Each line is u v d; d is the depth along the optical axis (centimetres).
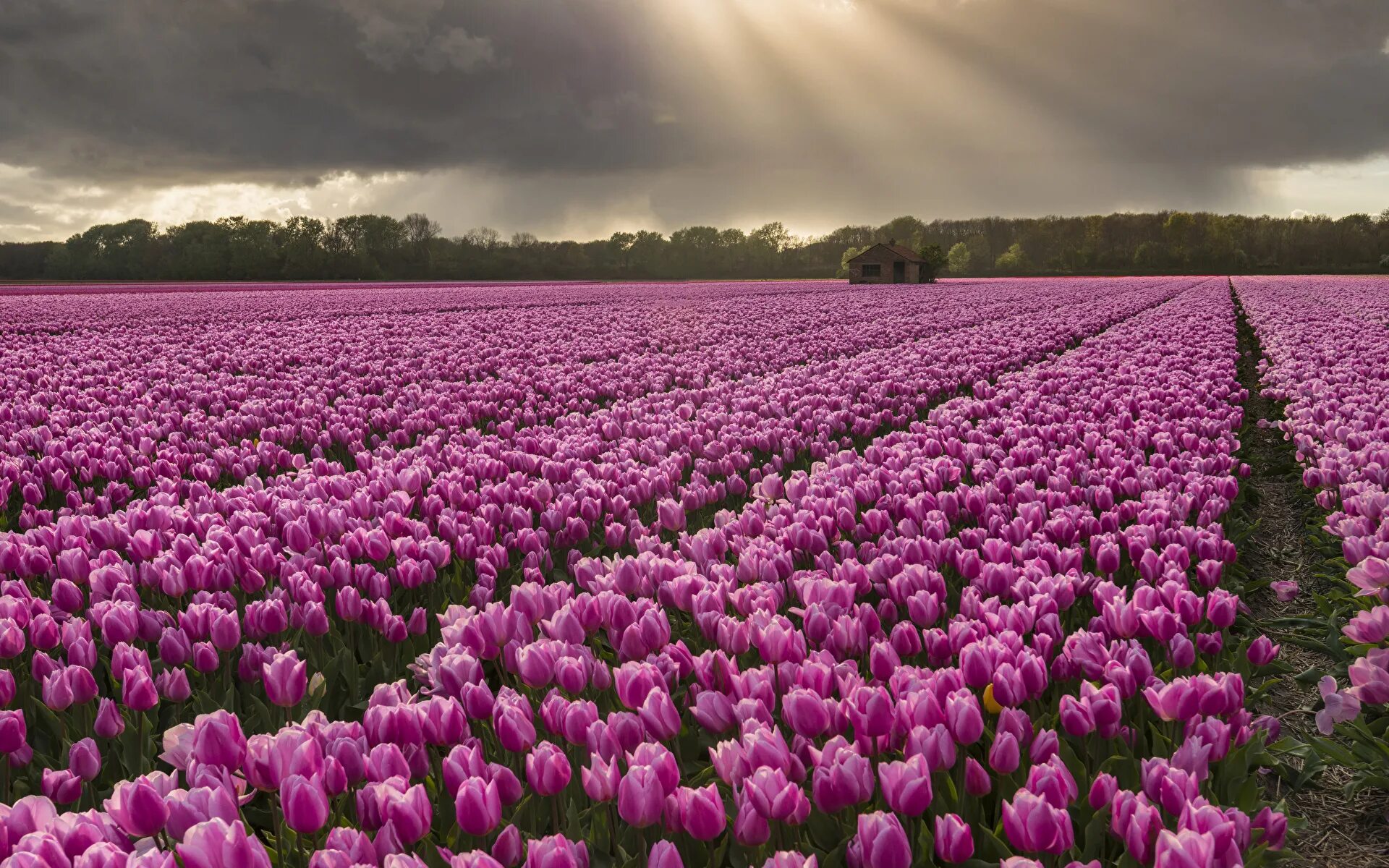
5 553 508
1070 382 1352
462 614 430
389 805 260
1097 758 344
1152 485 703
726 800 326
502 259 15538
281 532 593
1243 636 597
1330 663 568
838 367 1784
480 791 254
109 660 465
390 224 15138
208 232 14800
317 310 4191
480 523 576
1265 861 322
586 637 438
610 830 309
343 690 453
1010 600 473
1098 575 576
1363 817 422
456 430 1074
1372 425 948
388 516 574
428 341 2386
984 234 19762
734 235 18650
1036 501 653
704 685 360
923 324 2947
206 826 227
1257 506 923
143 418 1072
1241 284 7950
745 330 2789
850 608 429
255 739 281
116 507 765
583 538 605
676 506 607
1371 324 2628
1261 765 426
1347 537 597
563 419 1105
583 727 310
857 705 314
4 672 362
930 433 927
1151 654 446
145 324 3231
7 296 5903
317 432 1070
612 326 2973
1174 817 274
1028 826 256
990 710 354
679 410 1112
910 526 569
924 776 265
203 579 489
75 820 257
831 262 18662
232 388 1402
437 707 319
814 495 645
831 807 271
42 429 955
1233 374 1532
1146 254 17062
